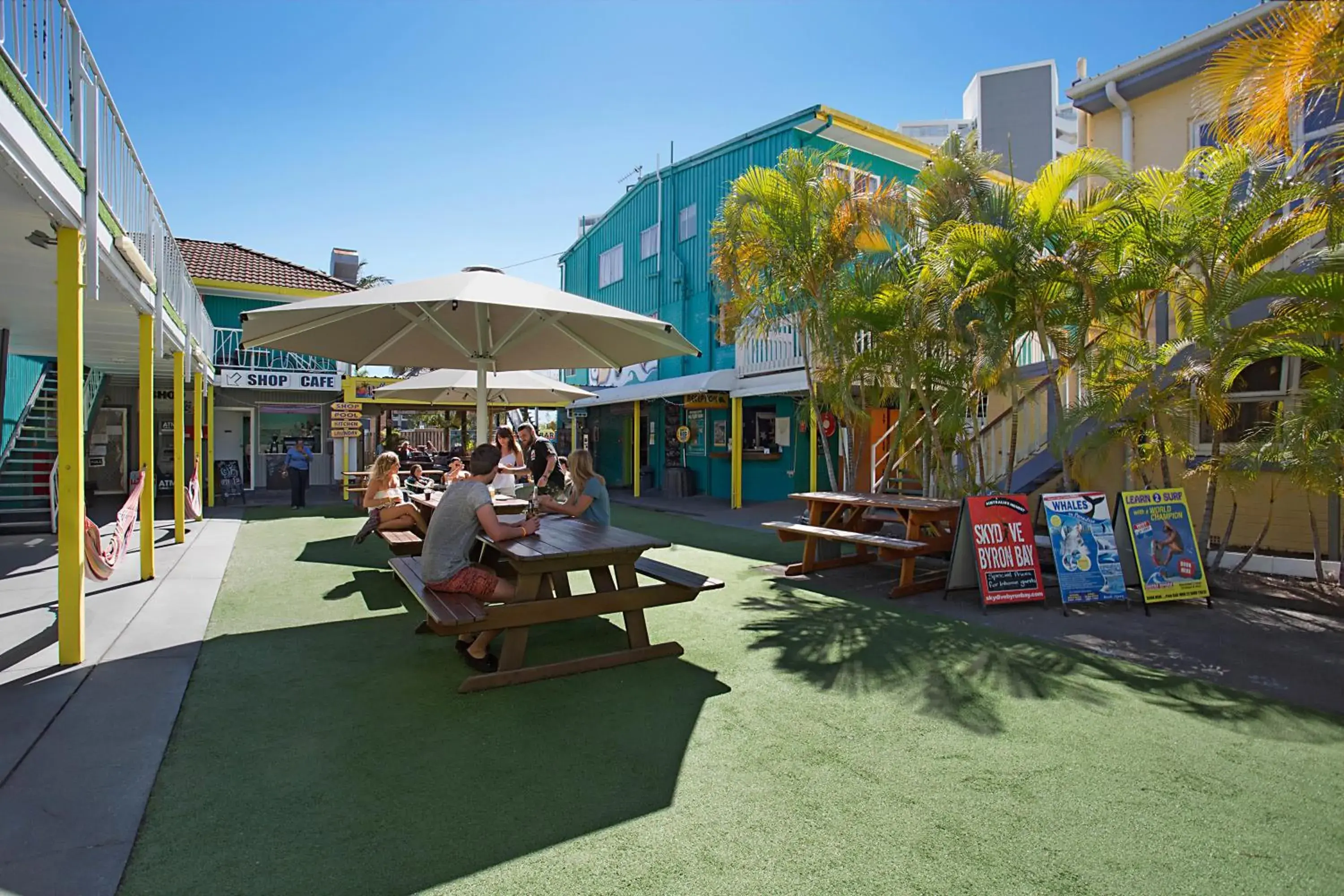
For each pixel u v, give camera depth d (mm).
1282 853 2764
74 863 2627
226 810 3010
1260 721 4059
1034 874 2613
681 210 19219
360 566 8570
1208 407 6727
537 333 7691
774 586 7695
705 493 18609
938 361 8570
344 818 2959
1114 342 7766
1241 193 7520
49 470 11797
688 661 5059
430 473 16000
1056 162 7340
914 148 17062
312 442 21016
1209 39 9062
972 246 7508
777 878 2580
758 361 15219
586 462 6516
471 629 4398
